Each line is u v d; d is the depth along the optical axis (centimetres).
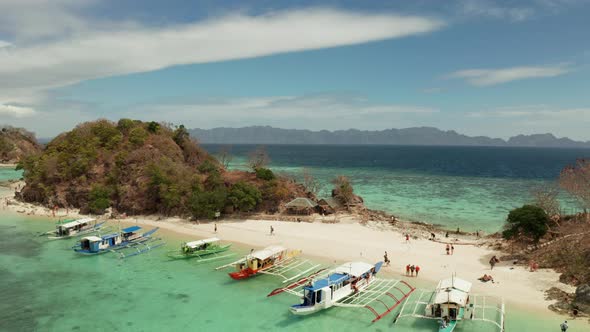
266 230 7538
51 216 9031
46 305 4484
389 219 8894
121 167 9919
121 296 4719
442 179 18250
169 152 10794
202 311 4322
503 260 5672
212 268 5653
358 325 3978
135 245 6781
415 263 5634
